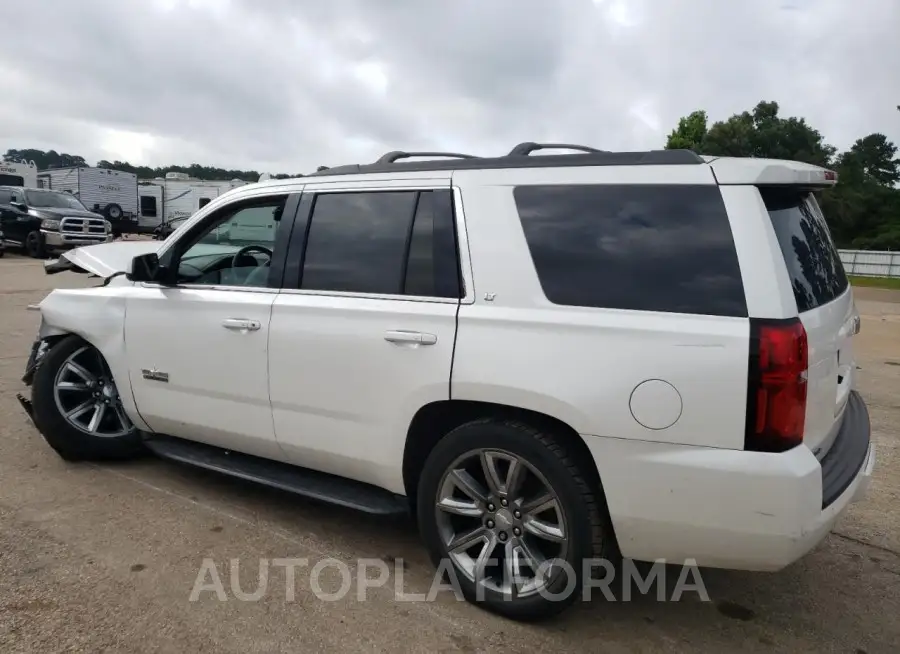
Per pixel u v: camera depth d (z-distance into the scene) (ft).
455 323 9.86
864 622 10.23
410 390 10.20
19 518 12.48
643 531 8.90
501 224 9.88
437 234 10.34
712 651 9.45
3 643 8.99
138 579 10.64
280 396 11.68
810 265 9.47
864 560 12.05
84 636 9.21
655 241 8.98
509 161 10.27
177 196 112.98
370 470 11.02
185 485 14.29
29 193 70.95
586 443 8.96
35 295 40.73
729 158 9.16
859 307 55.67
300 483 11.93
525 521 9.70
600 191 9.44
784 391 8.16
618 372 8.73
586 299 9.16
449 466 10.14
